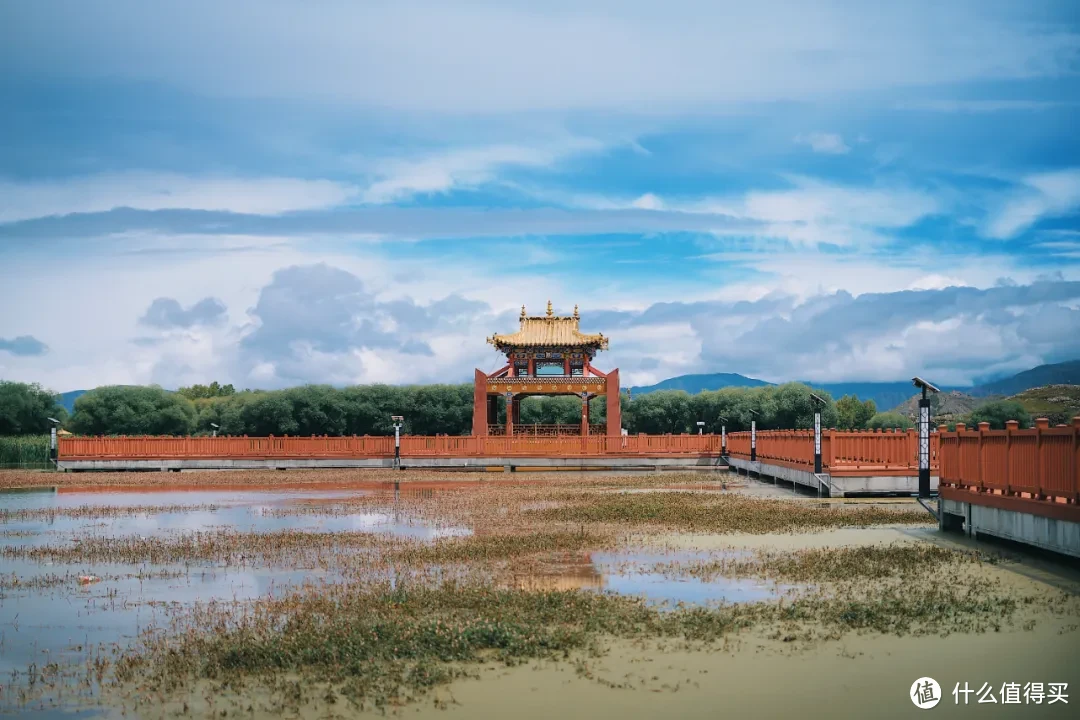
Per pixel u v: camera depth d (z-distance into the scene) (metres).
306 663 13.68
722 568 20.72
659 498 39.91
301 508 37.97
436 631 14.91
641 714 11.35
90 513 37.06
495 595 17.64
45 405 110.56
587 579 19.69
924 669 12.85
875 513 31.80
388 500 41.28
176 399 116.25
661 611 16.39
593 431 77.94
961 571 19.83
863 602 16.67
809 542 24.98
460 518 32.72
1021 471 21.55
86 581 20.92
